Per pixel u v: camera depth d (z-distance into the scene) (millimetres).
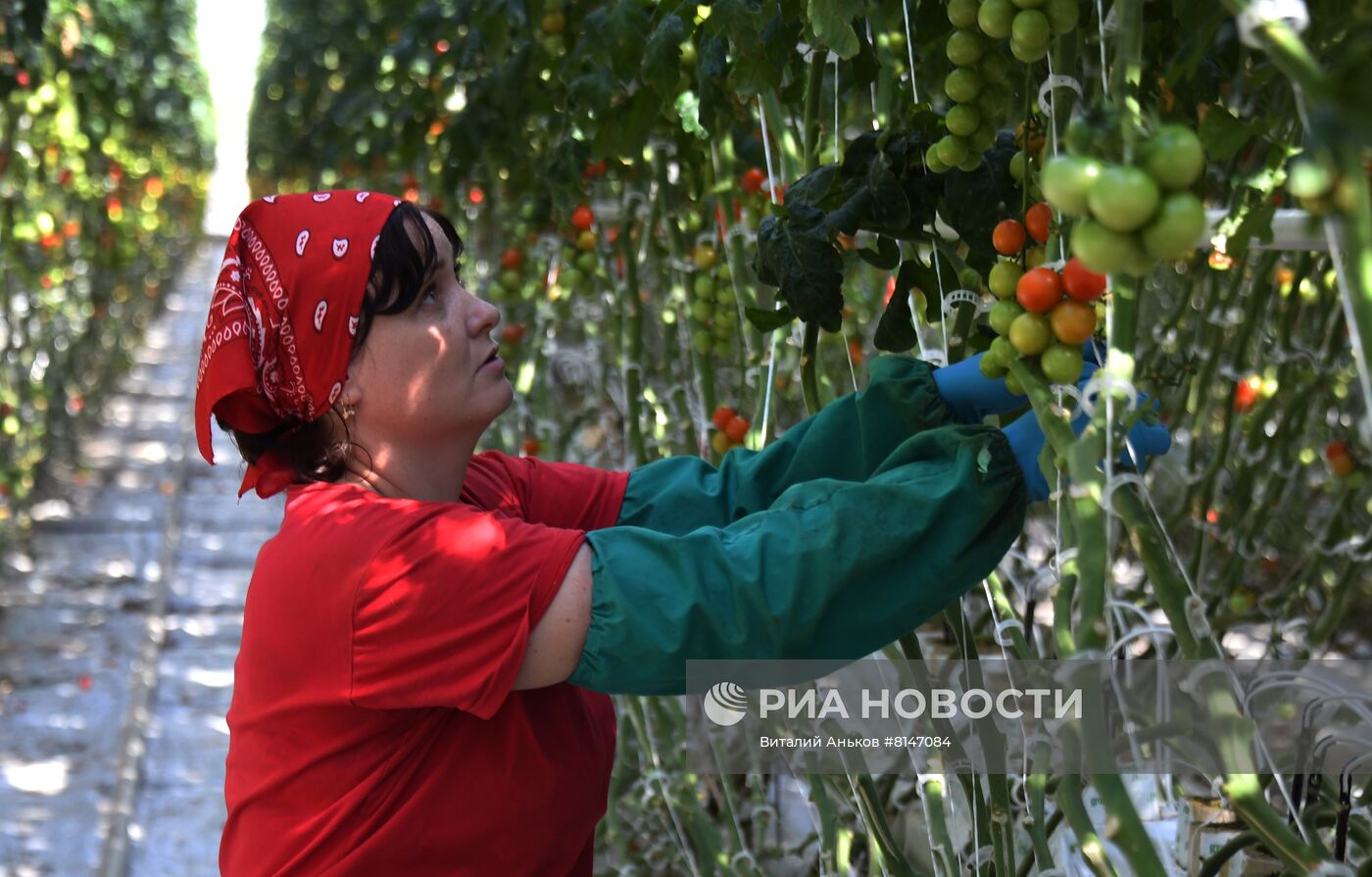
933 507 868
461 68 2465
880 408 1050
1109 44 867
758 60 1250
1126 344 746
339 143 5004
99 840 2900
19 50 3346
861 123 1844
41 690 3656
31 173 4746
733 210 1725
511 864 1037
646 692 937
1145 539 733
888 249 1136
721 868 1831
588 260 2270
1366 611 2715
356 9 5609
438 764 1008
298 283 1036
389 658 936
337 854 1001
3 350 4516
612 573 914
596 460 3111
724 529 951
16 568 4605
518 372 3086
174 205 9984
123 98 6230
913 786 1811
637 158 1911
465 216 3545
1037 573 1590
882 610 891
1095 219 601
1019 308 833
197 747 3395
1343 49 633
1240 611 2066
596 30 1694
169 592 4484
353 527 964
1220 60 1025
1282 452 2084
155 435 6559
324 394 1051
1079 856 1342
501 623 914
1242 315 2322
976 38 909
